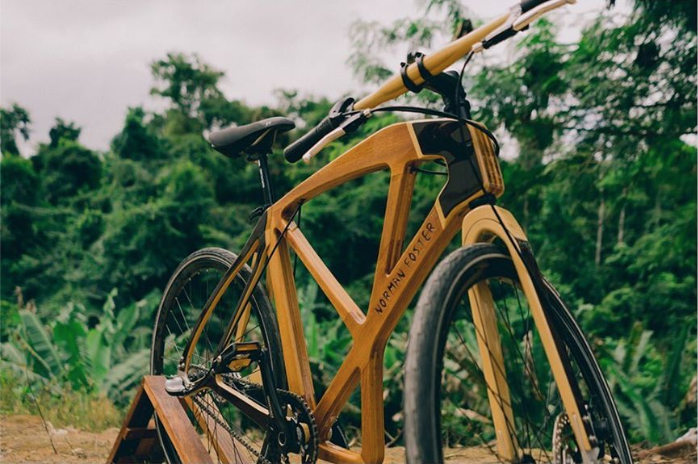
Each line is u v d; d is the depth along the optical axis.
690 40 8.29
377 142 2.11
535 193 10.23
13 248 28.14
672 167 9.08
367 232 23.72
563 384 1.63
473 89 9.11
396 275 1.98
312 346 9.57
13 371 7.81
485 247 1.73
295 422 2.21
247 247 2.51
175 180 25.89
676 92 8.41
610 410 1.75
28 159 33.31
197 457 2.48
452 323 1.69
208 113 36.09
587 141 9.13
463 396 6.59
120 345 9.87
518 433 1.84
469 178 1.84
